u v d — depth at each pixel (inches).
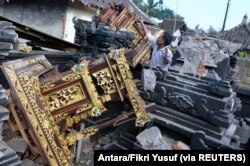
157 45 278.8
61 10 410.0
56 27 418.3
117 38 231.9
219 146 153.8
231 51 271.6
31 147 113.7
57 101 111.3
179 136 172.4
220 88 159.6
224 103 157.4
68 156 115.3
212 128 162.1
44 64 129.1
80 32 235.5
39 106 105.3
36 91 105.8
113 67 114.6
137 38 293.7
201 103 165.5
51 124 109.0
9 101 104.9
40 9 433.1
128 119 127.0
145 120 125.6
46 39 229.5
